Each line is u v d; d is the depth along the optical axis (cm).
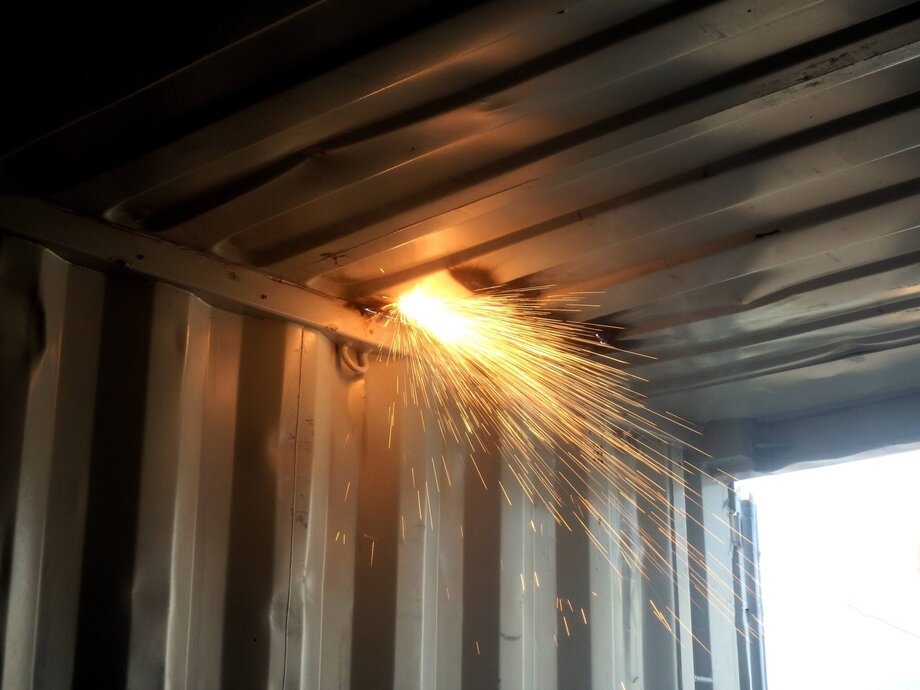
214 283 240
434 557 273
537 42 172
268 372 250
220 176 208
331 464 261
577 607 311
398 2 161
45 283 212
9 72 179
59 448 210
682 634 350
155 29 167
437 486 278
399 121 192
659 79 183
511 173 210
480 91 184
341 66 176
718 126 197
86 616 206
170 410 226
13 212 208
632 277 261
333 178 210
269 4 161
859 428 349
